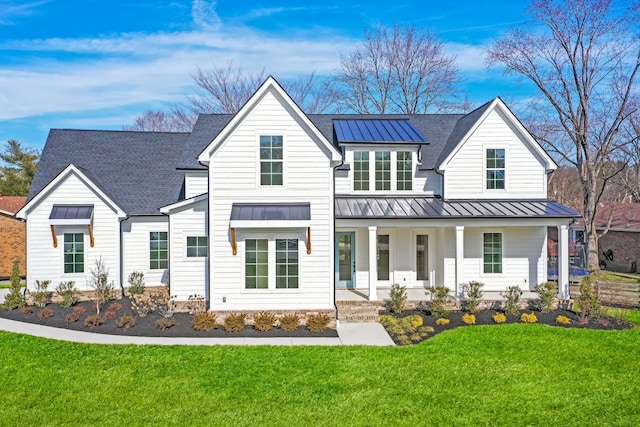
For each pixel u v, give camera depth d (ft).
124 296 74.84
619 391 36.29
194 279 68.13
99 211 72.38
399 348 46.98
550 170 72.79
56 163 81.61
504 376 39.32
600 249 127.44
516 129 72.08
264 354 44.68
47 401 34.30
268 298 56.85
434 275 73.36
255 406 33.45
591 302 60.34
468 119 79.36
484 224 65.46
